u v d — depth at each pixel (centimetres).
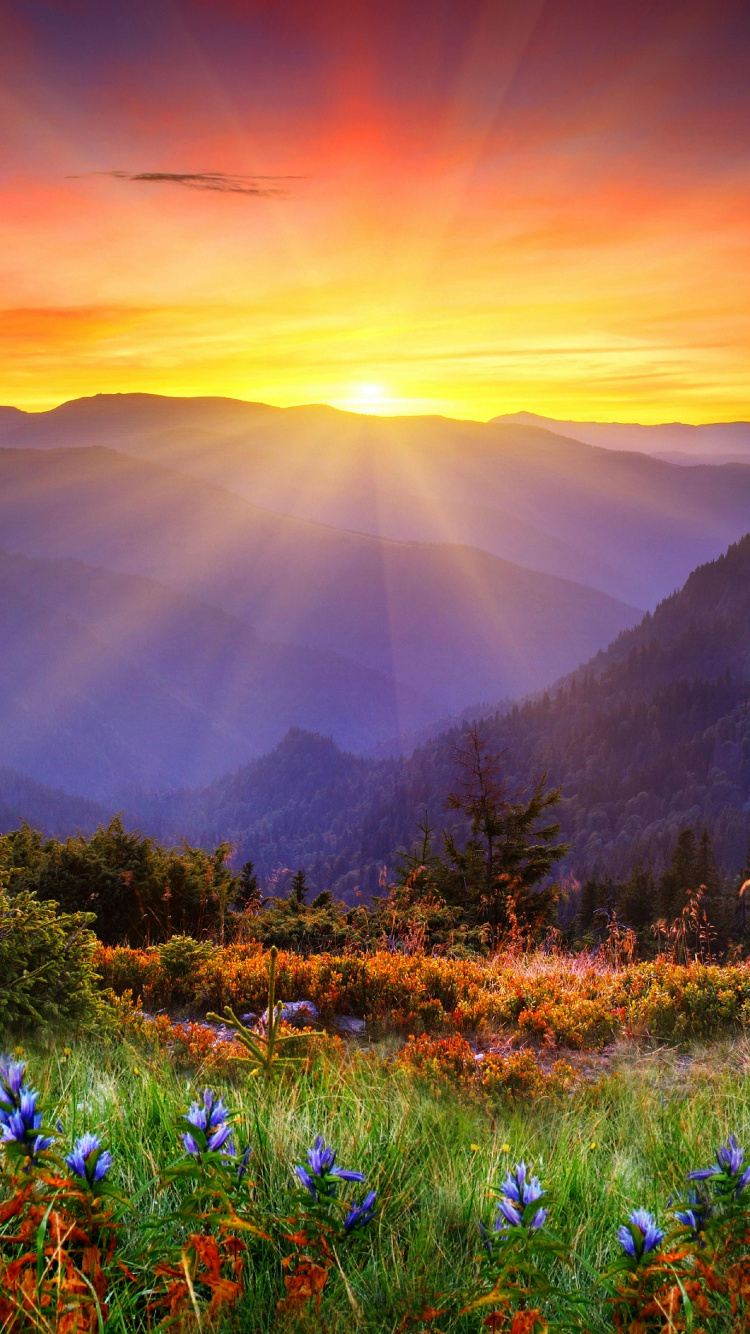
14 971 522
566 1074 588
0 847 1134
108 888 1084
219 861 1214
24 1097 187
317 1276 191
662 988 788
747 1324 173
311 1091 366
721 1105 438
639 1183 287
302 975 790
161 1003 764
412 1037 636
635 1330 176
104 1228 196
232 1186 209
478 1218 249
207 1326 178
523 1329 172
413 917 1267
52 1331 160
